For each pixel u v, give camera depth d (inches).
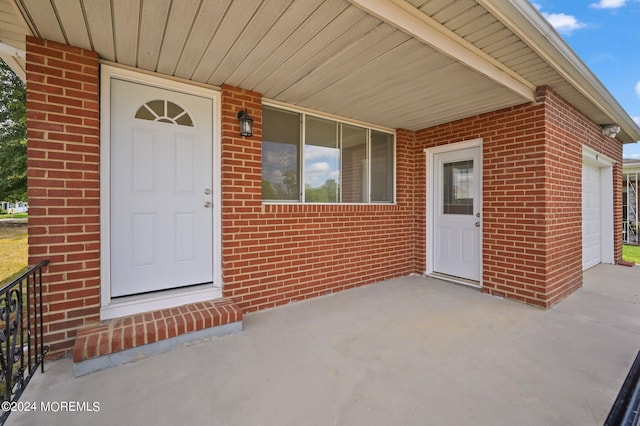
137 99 110.1
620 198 244.5
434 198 190.7
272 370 85.5
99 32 85.0
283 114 143.0
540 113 134.7
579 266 166.2
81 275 94.7
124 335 89.2
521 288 142.3
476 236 168.4
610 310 133.0
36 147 87.6
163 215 116.3
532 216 138.3
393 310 132.0
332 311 130.8
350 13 76.1
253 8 74.4
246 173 126.3
